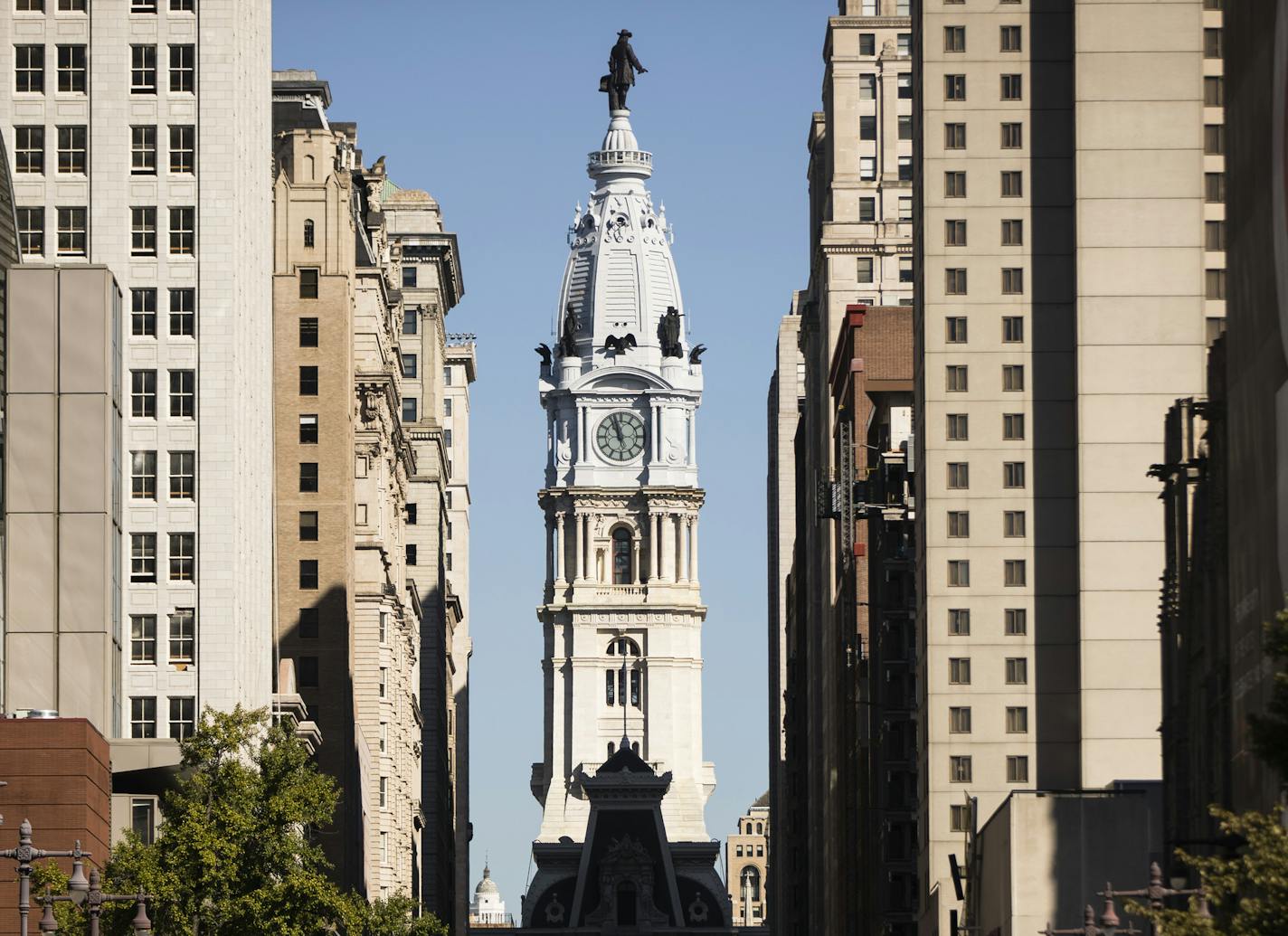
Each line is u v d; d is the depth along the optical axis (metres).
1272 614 178.38
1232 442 192.00
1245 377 187.62
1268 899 140.88
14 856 162.25
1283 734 131.75
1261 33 181.75
